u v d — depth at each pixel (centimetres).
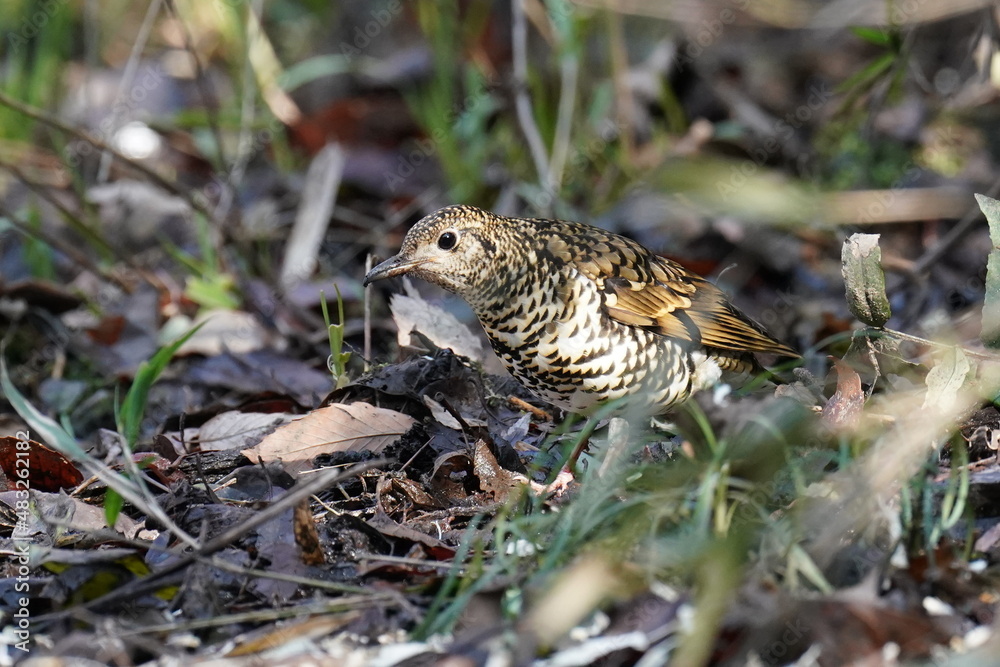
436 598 691
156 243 1530
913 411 801
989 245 1362
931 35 1653
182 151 1720
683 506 716
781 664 634
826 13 1755
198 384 1205
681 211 1451
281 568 747
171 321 1316
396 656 639
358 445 915
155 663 653
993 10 1233
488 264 916
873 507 694
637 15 1755
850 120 1552
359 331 1258
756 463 736
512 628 632
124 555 728
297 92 1864
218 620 679
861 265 886
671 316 941
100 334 1316
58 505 841
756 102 1706
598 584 633
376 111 1700
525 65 1508
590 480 791
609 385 930
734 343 968
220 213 1423
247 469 869
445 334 1069
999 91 1517
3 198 1577
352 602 692
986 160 1486
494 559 735
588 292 910
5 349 1323
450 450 912
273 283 1380
